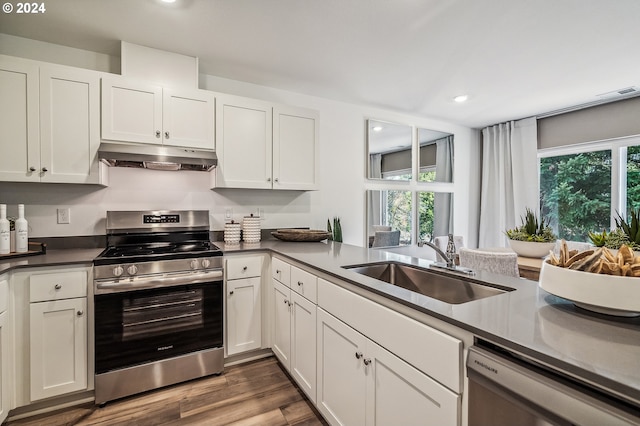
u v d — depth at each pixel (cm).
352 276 140
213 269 213
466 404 85
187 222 253
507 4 176
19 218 195
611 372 58
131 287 187
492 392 78
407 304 104
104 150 200
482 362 79
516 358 76
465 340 87
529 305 99
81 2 174
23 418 169
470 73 266
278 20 193
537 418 68
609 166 336
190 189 264
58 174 194
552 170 386
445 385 90
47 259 180
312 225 323
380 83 288
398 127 377
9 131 184
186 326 204
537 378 68
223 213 278
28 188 212
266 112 262
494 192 429
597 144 344
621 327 81
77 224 225
